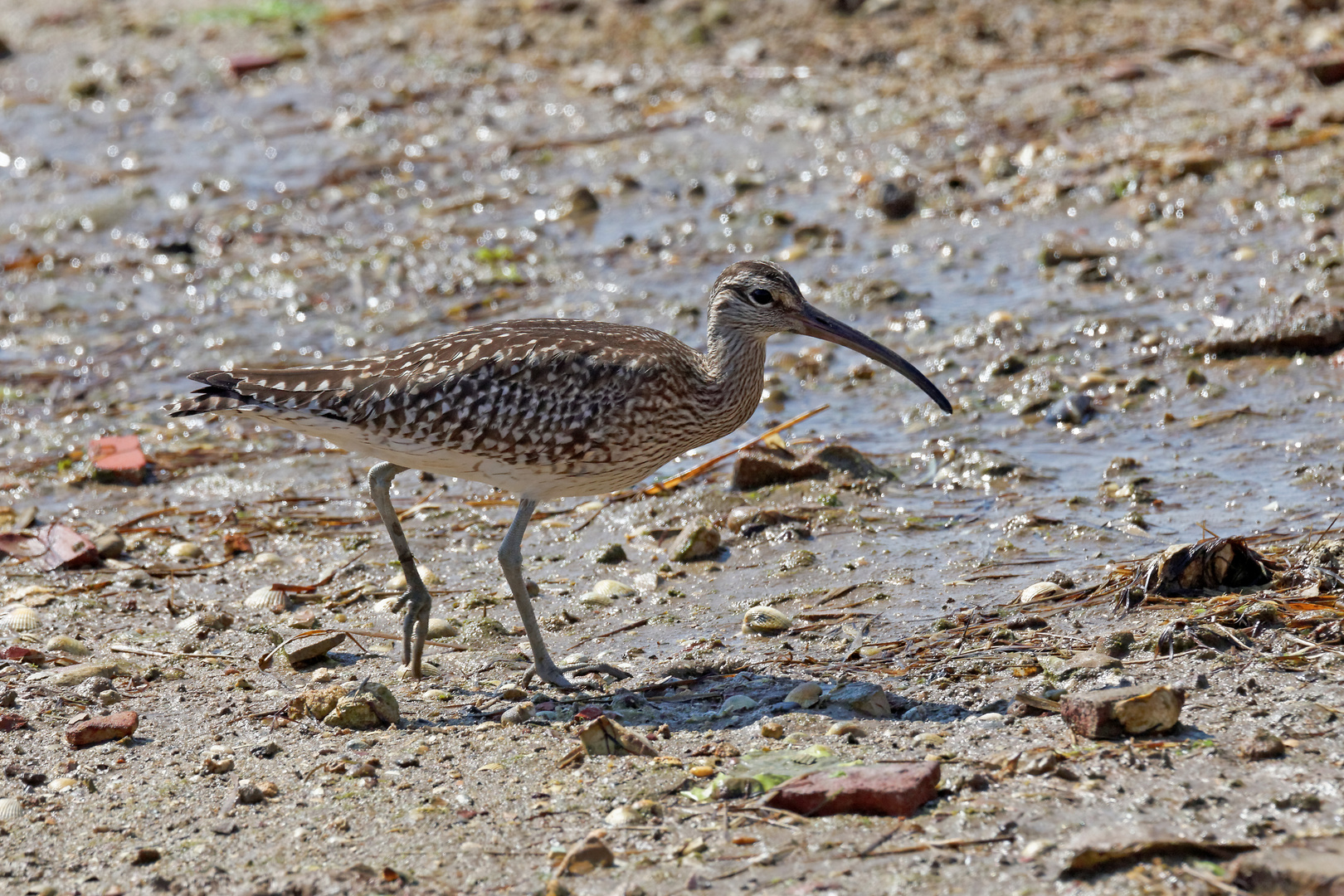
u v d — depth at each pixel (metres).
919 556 12.70
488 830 8.60
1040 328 17.16
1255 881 7.34
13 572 13.48
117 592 13.10
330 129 26.98
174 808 9.11
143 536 14.30
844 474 14.44
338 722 10.19
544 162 24.44
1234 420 14.65
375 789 9.20
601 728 9.50
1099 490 13.54
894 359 12.09
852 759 9.09
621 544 13.66
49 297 21.05
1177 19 26.12
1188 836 7.79
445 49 30.22
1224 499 13.02
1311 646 9.94
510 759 9.51
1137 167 20.50
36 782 9.49
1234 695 9.41
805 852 8.09
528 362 11.00
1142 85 23.50
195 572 13.49
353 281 20.80
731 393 12.03
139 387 18.17
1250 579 11.20
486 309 19.48
